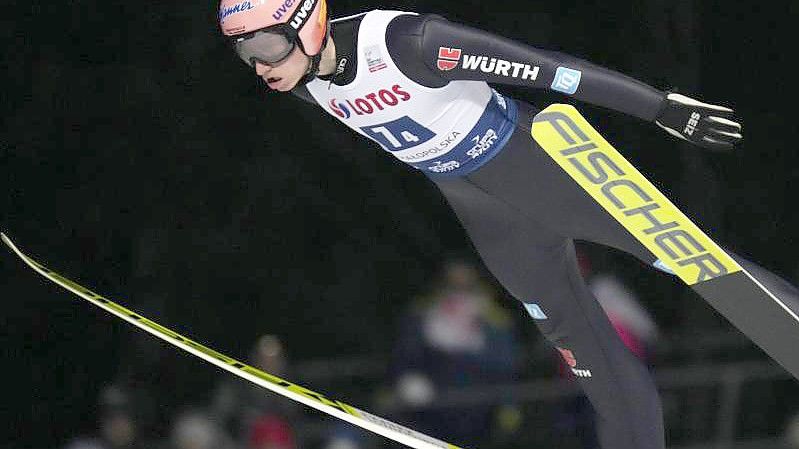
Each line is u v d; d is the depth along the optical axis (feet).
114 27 105.81
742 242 110.01
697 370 86.38
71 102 105.50
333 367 88.33
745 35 110.22
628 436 44.01
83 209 104.53
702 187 108.17
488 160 41.73
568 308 43.78
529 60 38.32
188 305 102.12
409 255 107.14
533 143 41.55
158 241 103.50
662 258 38.24
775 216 110.01
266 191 106.01
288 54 38.68
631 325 72.02
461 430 74.23
